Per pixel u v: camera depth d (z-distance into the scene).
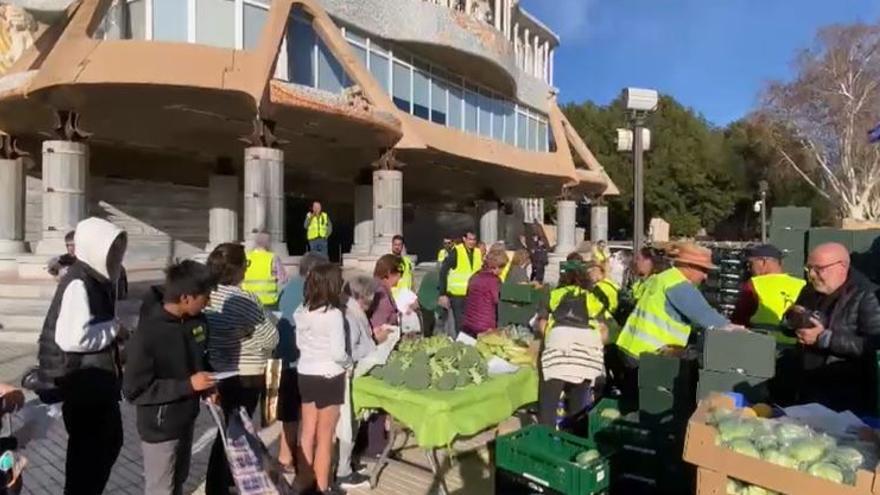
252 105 13.49
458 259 9.98
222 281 4.55
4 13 15.37
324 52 17.42
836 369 3.94
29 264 12.70
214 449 4.50
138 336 3.51
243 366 4.51
